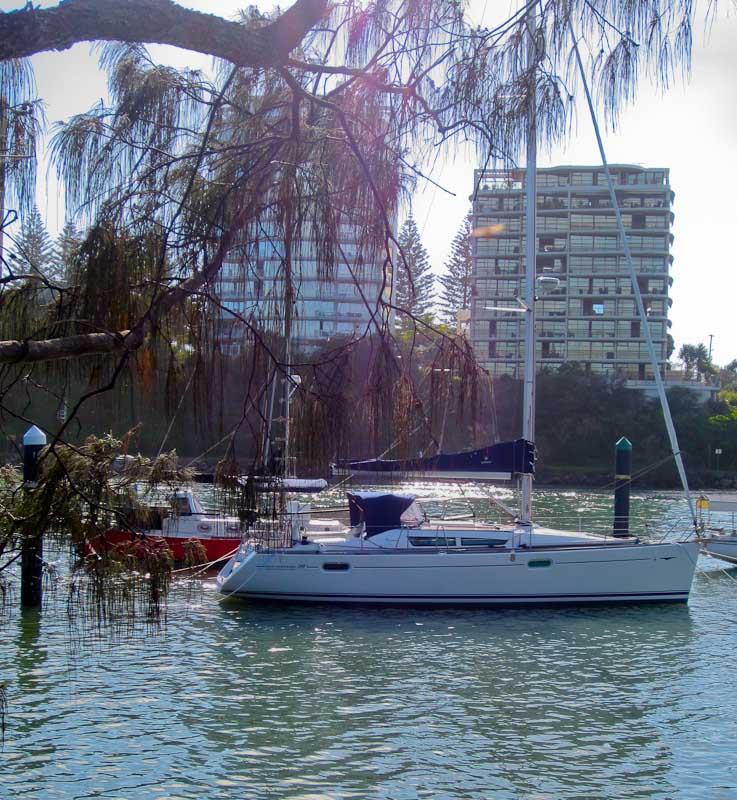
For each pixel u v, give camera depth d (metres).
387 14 3.82
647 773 9.20
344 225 3.78
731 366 114.94
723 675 13.03
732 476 59.25
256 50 3.39
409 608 17.72
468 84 3.76
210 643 14.38
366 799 8.48
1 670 12.05
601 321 68.50
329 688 12.05
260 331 3.61
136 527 3.85
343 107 3.90
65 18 2.95
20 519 3.69
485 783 8.90
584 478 58.69
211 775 8.95
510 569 17.83
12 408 3.70
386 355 3.69
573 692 12.08
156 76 3.68
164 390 3.59
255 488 3.57
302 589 17.69
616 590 18.08
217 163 3.75
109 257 3.49
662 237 67.38
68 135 3.57
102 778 8.79
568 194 67.88
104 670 12.48
